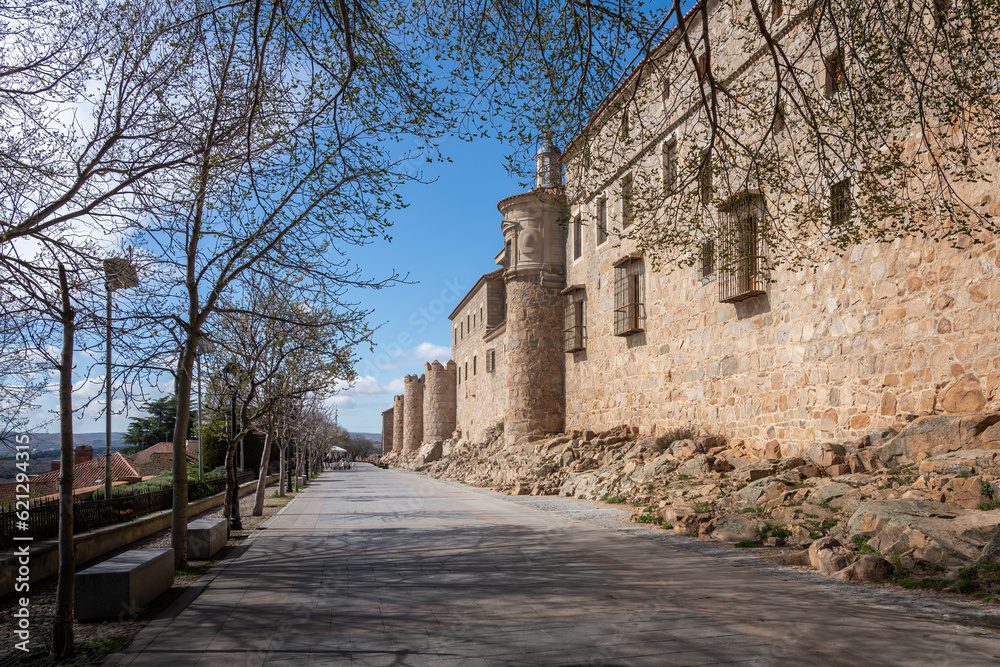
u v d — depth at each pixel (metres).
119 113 7.34
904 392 12.30
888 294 12.74
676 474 16.67
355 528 14.15
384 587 7.96
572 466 22.11
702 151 10.02
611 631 5.85
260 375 17.09
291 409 20.75
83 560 10.55
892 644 5.25
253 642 5.77
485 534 12.46
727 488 13.57
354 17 7.74
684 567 8.73
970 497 8.41
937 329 11.66
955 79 8.91
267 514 18.88
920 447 11.07
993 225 10.36
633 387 23.14
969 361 11.04
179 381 9.88
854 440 13.38
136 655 5.46
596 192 11.06
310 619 6.51
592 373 26.52
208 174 7.91
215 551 10.92
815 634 5.58
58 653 5.47
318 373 18.14
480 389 47.16
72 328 6.05
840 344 13.89
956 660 4.83
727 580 7.88
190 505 17.98
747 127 16.31
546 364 29.03
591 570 8.72
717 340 18.28
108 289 7.35
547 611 6.62
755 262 16.25
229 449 14.06
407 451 72.06
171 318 9.17
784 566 8.59
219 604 7.22
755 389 16.64
